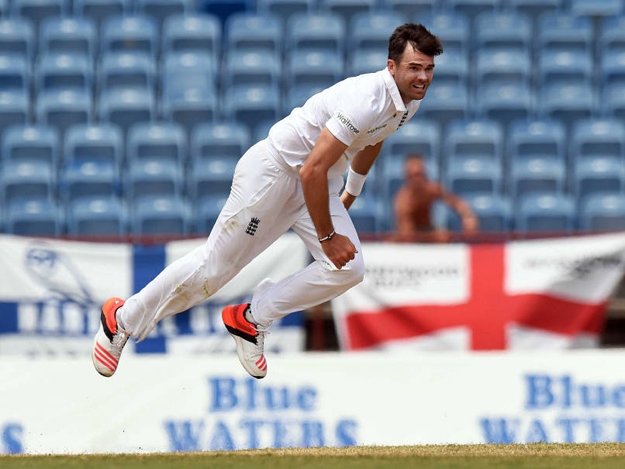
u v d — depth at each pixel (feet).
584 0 180.65
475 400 97.19
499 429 96.99
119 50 169.78
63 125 159.94
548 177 148.87
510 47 172.55
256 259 109.81
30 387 93.86
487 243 111.96
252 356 68.85
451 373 97.35
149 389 94.89
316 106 62.54
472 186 146.72
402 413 96.43
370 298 110.63
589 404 98.02
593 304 111.24
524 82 167.02
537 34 178.40
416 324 110.63
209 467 61.98
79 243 109.70
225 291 109.60
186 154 157.28
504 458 65.51
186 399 94.99
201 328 109.50
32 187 145.69
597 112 165.99
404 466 61.82
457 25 173.27
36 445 93.15
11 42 168.96
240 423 95.09
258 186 63.93
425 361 97.25
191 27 173.06
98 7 178.91
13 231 138.10
